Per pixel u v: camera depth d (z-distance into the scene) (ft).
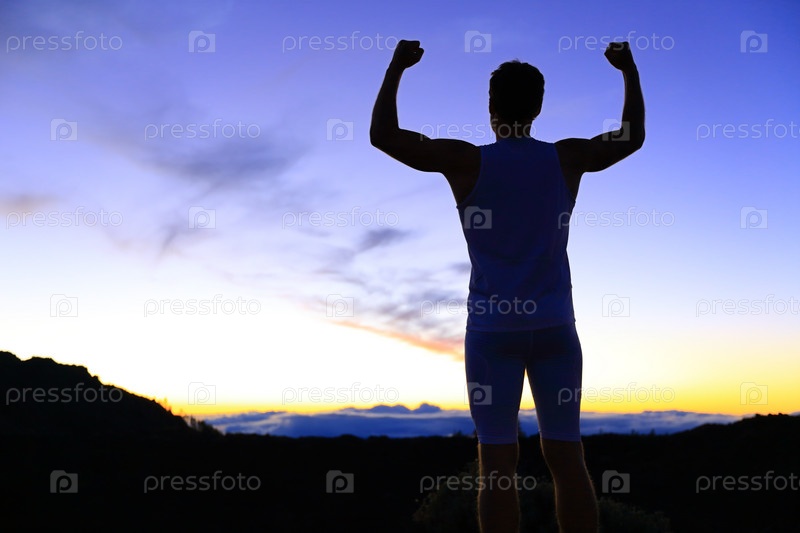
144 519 52.29
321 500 59.88
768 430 82.07
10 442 75.36
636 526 33.32
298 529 51.01
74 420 113.19
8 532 46.98
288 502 59.21
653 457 81.05
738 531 50.31
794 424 81.66
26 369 132.77
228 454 79.00
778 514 54.65
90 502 56.18
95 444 79.82
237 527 51.24
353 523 52.39
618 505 35.53
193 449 80.89
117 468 69.56
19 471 63.87
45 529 47.85
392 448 85.56
